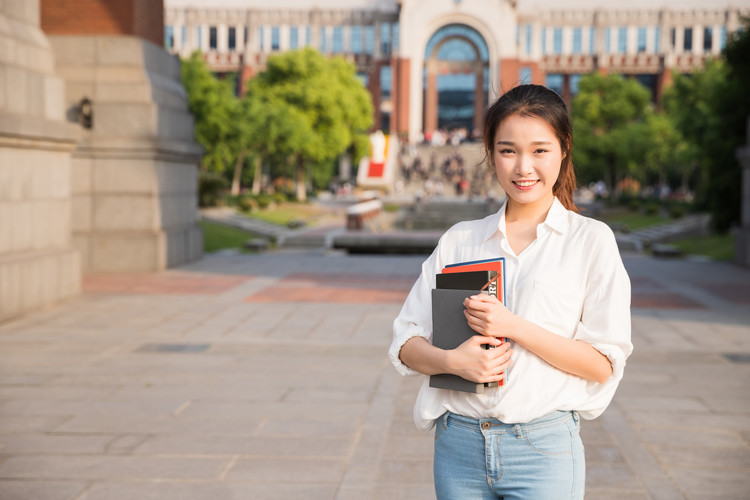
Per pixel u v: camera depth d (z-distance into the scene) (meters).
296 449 4.88
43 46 10.41
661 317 10.19
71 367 7.04
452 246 2.16
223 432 5.20
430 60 72.81
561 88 77.12
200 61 34.59
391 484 4.31
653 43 73.06
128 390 6.25
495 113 1.99
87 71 14.62
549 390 1.94
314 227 27.28
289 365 7.23
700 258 19.66
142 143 14.51
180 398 6.03
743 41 19.22
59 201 10.90
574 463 1.97
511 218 2.11
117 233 14.74
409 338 2.08
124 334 8.64
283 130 41.16
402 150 62.50
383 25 73.31
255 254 19.67
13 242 9.55
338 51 74.06
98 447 4.88
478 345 1.89
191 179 17.20
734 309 10.88
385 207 38.81
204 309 10.49
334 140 45.09
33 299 9.93
